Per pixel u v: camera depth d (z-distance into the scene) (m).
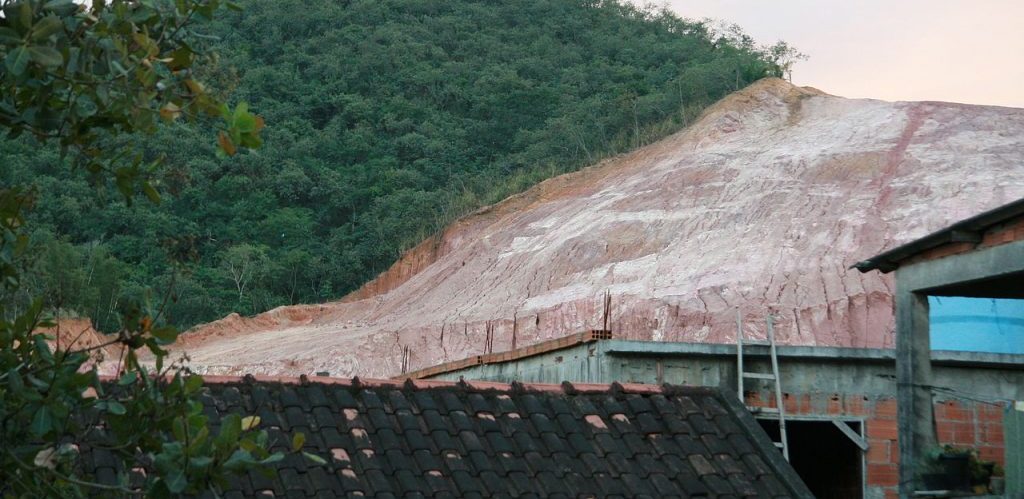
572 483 10.30
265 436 5.82
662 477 10.58
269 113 115.06
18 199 6.36
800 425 18.73
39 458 5.85
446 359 61.09
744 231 64.44
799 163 70.88
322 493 9.62
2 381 5.63
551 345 18.67
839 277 56.50
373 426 10.64
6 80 5.79
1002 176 63.91
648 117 97.44
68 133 6.19
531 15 137.75
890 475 16.80
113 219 91.19
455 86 119.31
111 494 6.54
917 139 71.19
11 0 5.55
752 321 52.81
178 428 5.43
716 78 99.06
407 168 106.75
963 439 16.28
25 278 6.84
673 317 55.38
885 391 17.09
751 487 10.67
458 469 10.19
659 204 71.25
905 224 60.78
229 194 102.06
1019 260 10.98
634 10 141.00
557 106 112.69
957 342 22.56
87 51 5.80
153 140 98.38
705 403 11.92
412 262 86.81
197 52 6.48
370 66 122.62
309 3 134.12
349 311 78.25
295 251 92.62
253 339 72.69
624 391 11.84
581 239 69.19
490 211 86.06
